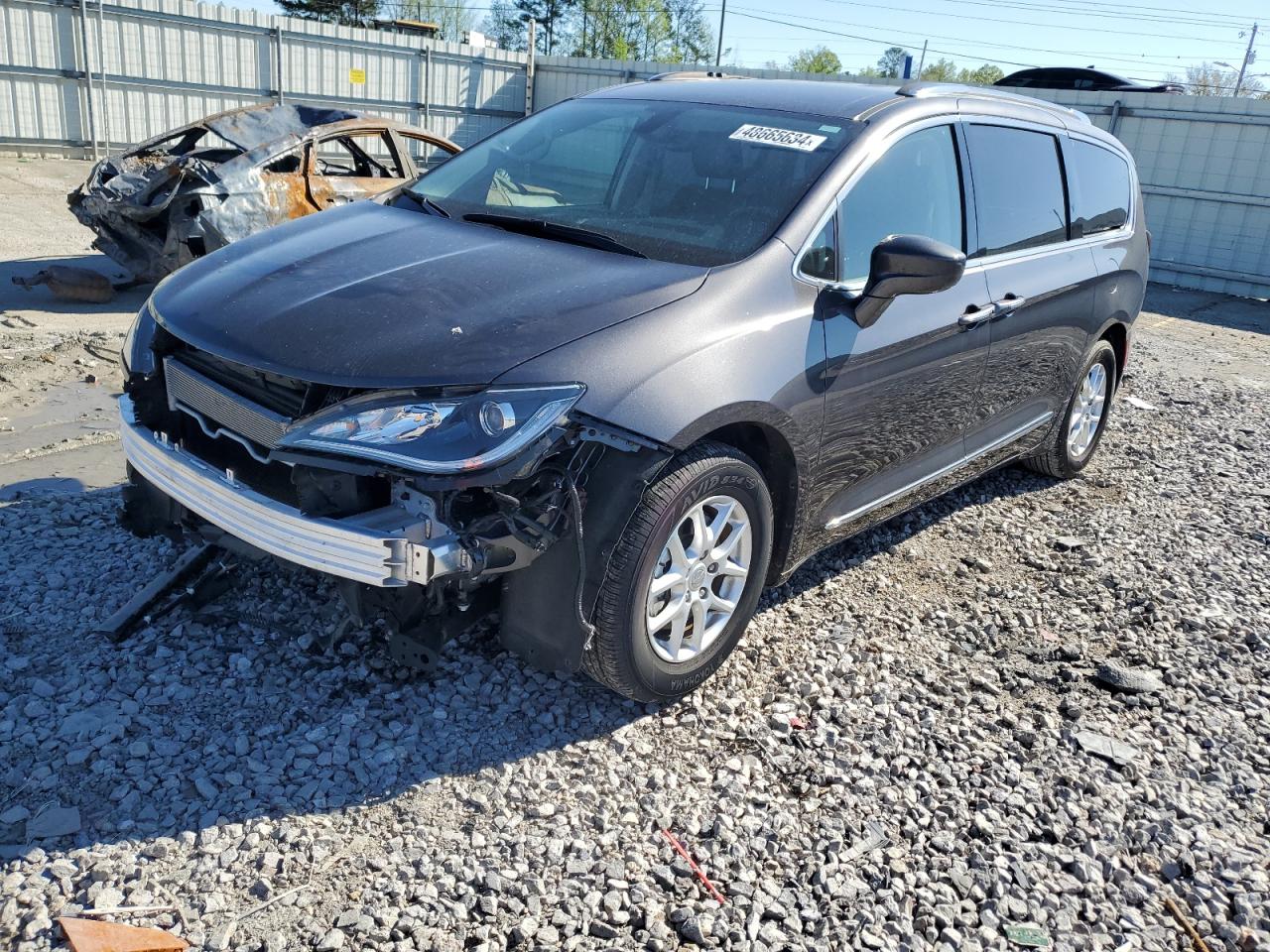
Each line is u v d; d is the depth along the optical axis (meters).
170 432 3.13
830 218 3.47
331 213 3.85
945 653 3.80
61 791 2.58
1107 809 2.98
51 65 17.48
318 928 2.26
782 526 3.47
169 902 2.29
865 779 2.99
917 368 3.80
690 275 3.14
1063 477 5.80
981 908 2.58
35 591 3.46
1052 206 4.82
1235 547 5.11
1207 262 15.95
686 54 56.97
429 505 2.61
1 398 5.49
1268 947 2.53
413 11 52.16
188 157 8.11
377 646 3.30
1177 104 15.81
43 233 11.09
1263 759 3.32
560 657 2.88
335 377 2.63
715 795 2.86
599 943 2.32
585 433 2.70
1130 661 3.87
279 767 2.75
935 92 4.16
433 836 2.58
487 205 3.79
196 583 3.40
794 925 2.44
